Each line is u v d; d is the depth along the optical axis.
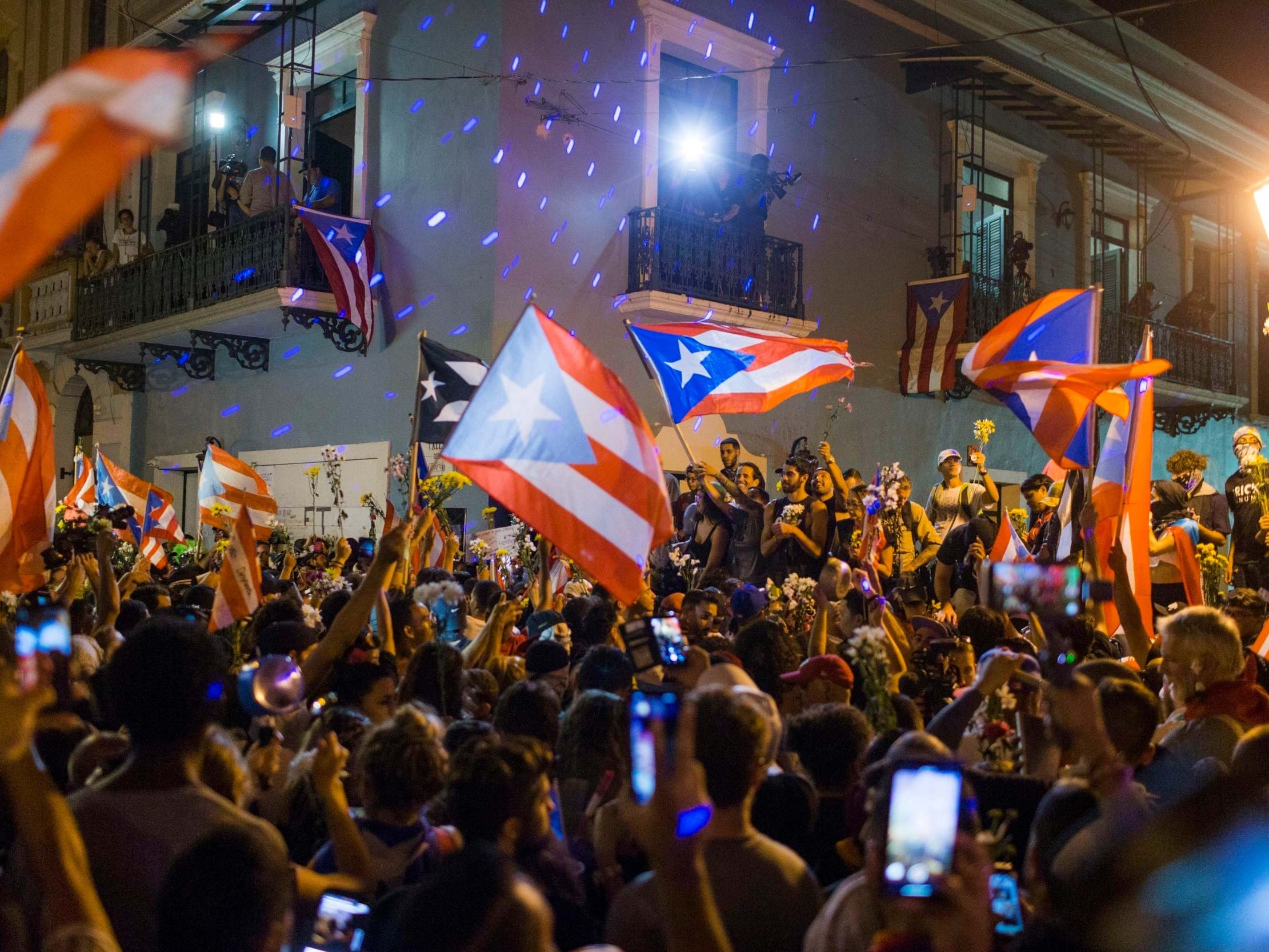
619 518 4.80
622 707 3.71
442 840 2.87
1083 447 6.52
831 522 9.93
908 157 17.31
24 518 6.41
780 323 14.73
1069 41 18.20
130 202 18.86
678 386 9.02
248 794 3.02
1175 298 22.06
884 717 3.62
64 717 3.72
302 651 4.55
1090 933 1.99
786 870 2.51
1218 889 1.79
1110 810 2.19
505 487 4.74
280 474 15.89
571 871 2.96
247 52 17.19
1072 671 2.49
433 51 14.03
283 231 14.28
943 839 1.96
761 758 2.55
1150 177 21.59
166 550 12.20
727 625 6.67
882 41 16.94
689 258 14.10
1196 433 23.08
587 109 13.77
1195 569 7.21
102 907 2.31
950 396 17.91
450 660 4.39
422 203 14.01
